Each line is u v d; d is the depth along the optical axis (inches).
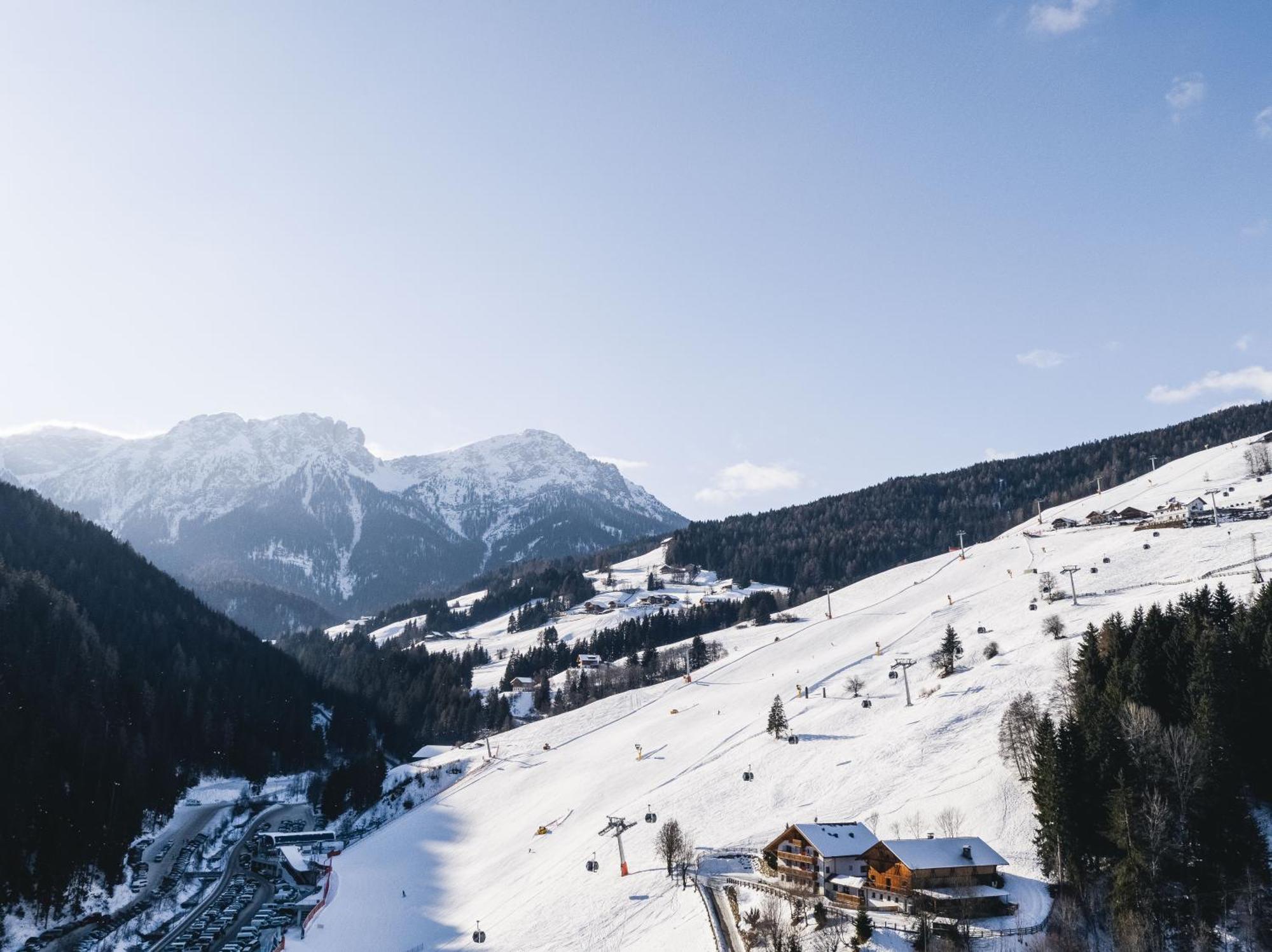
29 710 6048.2
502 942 3917.3
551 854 5014.8
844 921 3026.6
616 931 3612.2
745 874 3769.7
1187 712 3255.4
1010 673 5039.4
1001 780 3774.6
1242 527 7317.9
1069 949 2650.1
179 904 5128.0
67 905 4867.1
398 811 6934.1
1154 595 5802.2
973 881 3070.9
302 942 4448.8
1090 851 2997.0
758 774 5078.7
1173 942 2610.7
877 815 3914.9
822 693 6328.7
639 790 5585.6
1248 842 2731.3
